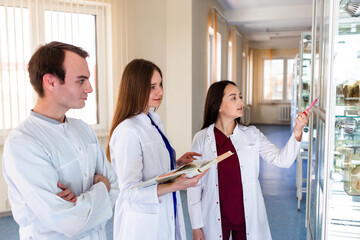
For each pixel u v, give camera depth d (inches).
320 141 63.0
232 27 309.9
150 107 62.9
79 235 43.1
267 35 389.7
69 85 41.1
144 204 53.5
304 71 141.4
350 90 46.1
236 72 321.4
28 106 125.6
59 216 38.2
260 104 482.3
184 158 64.5
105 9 147.6
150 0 161.0
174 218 57.8
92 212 41.1
